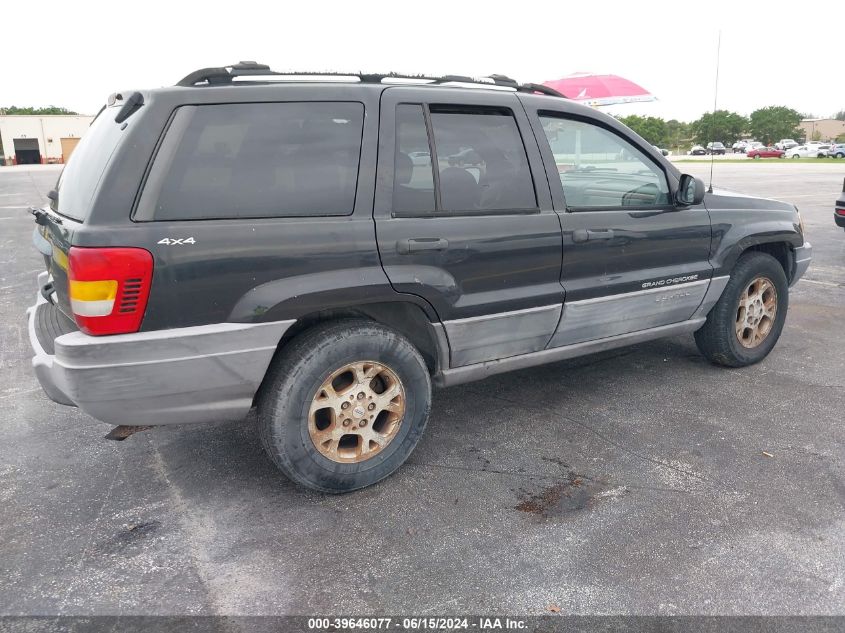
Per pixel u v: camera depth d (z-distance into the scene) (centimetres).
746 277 439
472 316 325
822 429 372
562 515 292
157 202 256
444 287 311
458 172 320
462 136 323
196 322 263
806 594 241
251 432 375
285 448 286
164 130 261
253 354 272
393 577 252
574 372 466
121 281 247
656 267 392
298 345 287
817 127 11206
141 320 254
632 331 400
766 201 459
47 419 394
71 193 294
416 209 306
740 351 455
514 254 331
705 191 426
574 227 351
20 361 497
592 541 273
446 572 255
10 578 252
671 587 245
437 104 317
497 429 378
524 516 291
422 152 310
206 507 300
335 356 288
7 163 5947
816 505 298
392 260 296
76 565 260
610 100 1619
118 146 257
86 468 336
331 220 285
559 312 355
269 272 272
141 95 269
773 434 367
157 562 261
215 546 271
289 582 250
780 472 326
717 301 438
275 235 272
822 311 618
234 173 270
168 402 268
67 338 252
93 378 252
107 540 276
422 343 332
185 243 256
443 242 306
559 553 265
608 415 394
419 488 315
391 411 314
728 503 300
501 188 332
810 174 2812
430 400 324
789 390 429
